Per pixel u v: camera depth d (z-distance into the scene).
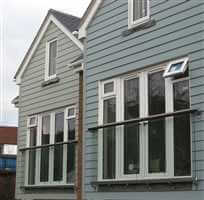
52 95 14.39
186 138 9.02
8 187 23.08
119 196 10.38
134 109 10.36
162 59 9.79
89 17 11.88
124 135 10.47
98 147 11.09
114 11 11.22
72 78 13.63
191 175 8.79
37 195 14.36
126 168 10.30
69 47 13.96
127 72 10.62
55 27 14.72
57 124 14.10
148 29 10.24
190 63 9.14
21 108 15.83
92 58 11.68
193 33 9.19
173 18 9.69
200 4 9.14
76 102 13.33
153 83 10.00
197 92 8.90
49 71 14.81
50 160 14.03
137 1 10.70
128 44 10.70
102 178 10.88
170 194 9.20
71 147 13.27
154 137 9.73
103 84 11.29
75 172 12.90
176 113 9.16
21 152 15.45
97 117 11.27
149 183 9.63
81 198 11.77
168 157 9.34
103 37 11.43
